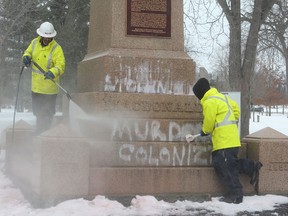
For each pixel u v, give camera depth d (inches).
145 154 273.4
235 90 795.4
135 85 294.4
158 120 281.4
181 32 309.6
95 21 334.3
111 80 291.1
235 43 800.9
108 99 280.7
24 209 241.3
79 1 1046.4
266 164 284.2
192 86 303.1
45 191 247.8
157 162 275.0
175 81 300.7
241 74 802.2
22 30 1011.9
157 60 298.8
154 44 304.7
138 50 301.0
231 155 267.0
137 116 283.3
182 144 278.7
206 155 281.3
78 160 252.7
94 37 333.7
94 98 281.3
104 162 266.8
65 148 250.2
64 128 257.0
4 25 926.4
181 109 289.7
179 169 272.4
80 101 309.7
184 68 302.4
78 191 253.3
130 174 264.2
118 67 292.5
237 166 271.3
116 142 270.2
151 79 297.3
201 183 274.8
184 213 242.7
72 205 241.8
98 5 329.7
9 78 1139.3
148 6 306.0
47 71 304.2
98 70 300.2
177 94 297.0
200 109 292.4
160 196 268.2
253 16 798.5
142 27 304.3
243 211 249.8
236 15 796.0
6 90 1293.1
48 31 309.4
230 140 267.0
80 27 1068.5
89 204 247.3
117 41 300.0
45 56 312.3
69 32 1031.0
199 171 274.5
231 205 260.1
